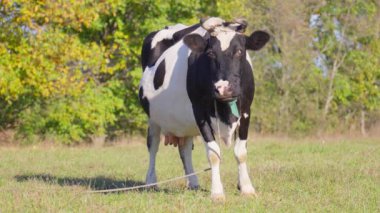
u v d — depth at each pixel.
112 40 28.88
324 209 8.12
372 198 9.12
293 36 36.53
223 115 8.70
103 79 29.30
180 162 17.12
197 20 28.94
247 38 8.62
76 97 26.36
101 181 12.10
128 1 27.16
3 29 22.00
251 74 8.98
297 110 36.38
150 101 10.33
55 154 20.36
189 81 9.03
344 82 37.94
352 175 11.94
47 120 27.39
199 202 8.52
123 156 19.61
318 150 20.34
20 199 8.98
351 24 37.66
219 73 8.19
